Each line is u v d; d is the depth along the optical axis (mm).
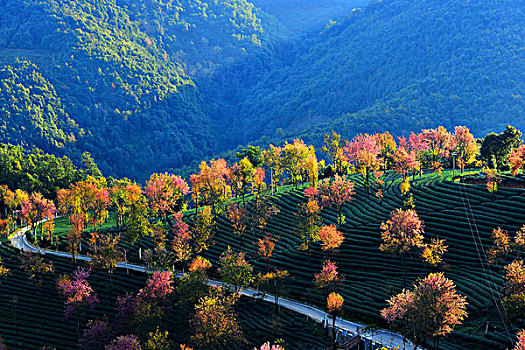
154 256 110875
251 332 85688
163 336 78438
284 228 128500
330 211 132250
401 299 69875
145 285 110375
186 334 88125
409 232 91688
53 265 120125
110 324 91875
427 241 105188
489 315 77250
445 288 66688
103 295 108125
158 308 86938
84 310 95938
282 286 94562
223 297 85250
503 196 113375
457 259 96750
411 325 69438
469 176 131000
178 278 106812
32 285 113375
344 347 74188
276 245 120188
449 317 65312
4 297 108875
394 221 94500
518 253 89688
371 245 109125
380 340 75125
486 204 112188
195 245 119875
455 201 117312
